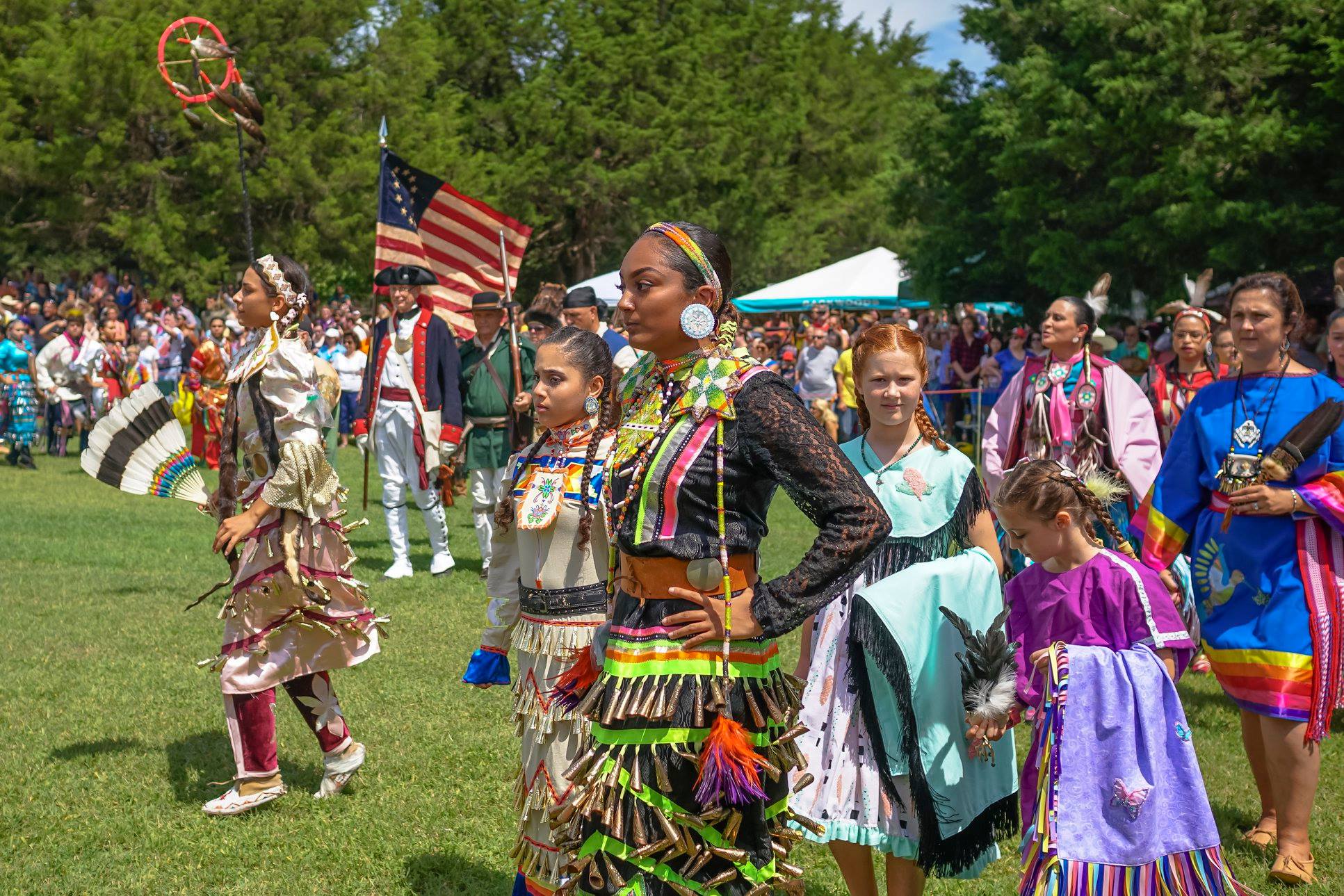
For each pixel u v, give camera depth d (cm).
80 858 409
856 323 2506
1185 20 1692
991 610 343
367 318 2867
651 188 3984
